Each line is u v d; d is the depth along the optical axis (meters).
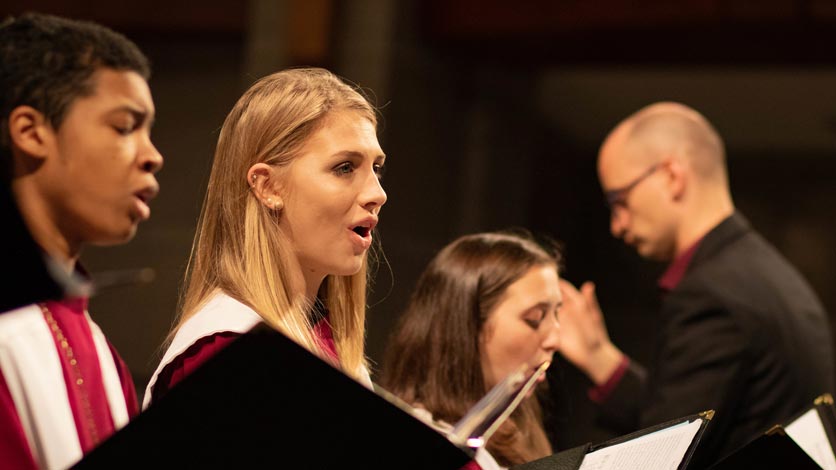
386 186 12.15
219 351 2.52
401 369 5.36
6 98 3.16
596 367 7.51
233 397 2.59
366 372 4.45
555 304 5.39
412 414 2.76
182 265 4.73
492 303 5.27
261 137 3.99
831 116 14.70
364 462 2.85
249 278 3.86
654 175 7.40
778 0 11.12
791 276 7.08
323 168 3.92
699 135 7.44
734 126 15.58
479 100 13.70
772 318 6.68
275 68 12.12
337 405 2.69
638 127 7.57
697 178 7.36
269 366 2.57
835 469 4.38
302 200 3.91
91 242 3.29
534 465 3.81
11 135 3.15
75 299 3.56
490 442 5.16
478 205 13.78
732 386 6.57
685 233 7.33
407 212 12.53
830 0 10.98
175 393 2.54
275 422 2.68
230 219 3.98
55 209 3.20
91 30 3.31
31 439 3.16
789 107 14.76
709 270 6.90
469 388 5.21
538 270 5.37
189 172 13.30
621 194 7.54
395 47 12.10
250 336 2.52
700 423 3.69
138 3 12.98
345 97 4.07
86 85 3.20
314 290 4.11
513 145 14.59
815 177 15.80
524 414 5.41
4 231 3.12
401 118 12.35
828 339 7.01
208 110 13.37
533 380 3.88
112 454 2.58
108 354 3.65
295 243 3.95
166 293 12.80
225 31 12.87
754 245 7.12
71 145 3.17
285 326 3.84
